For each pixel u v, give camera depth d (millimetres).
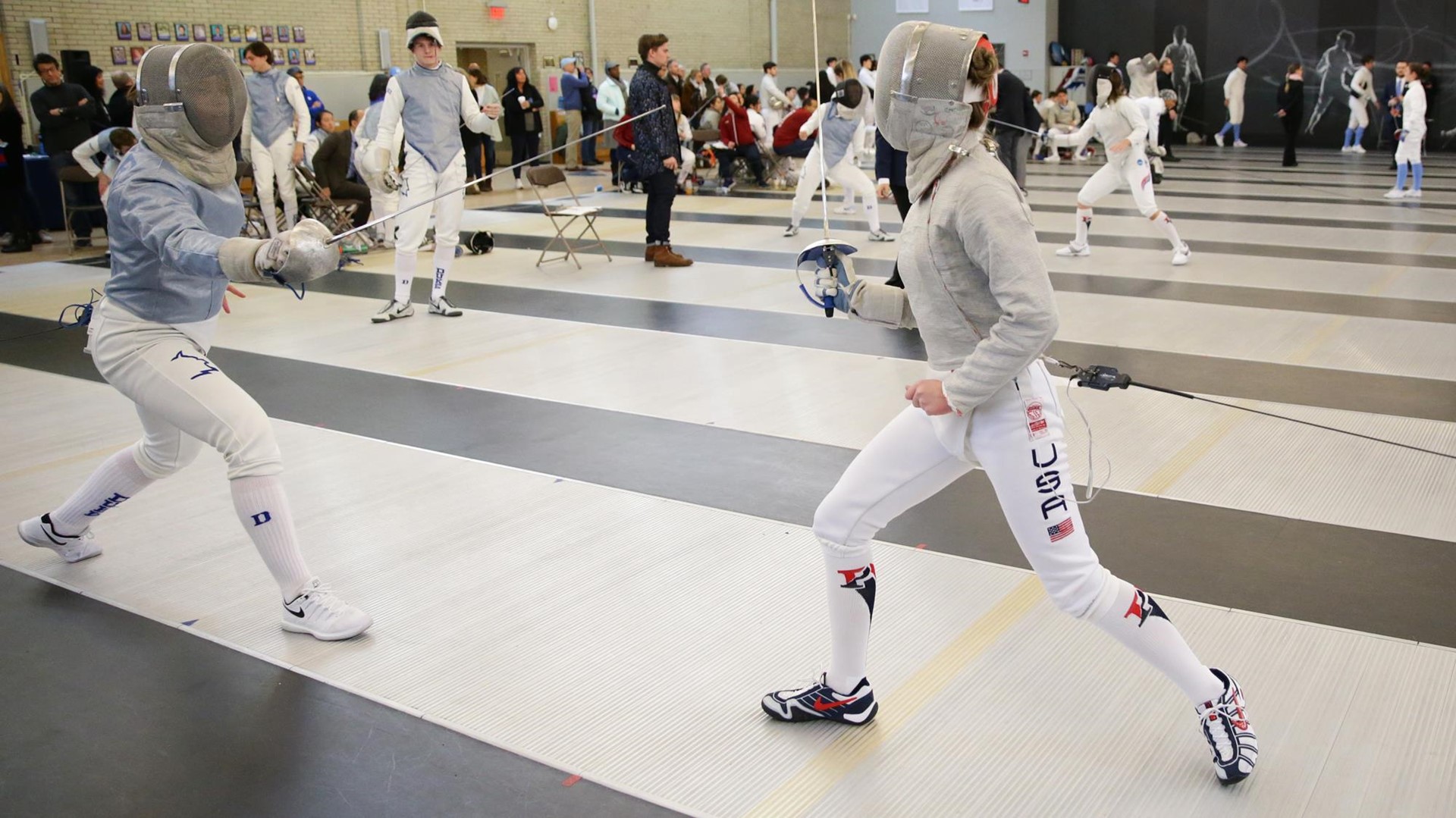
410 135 6754
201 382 2873
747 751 2422
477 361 5844
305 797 2285
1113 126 8109
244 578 3334
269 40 15031
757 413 4820
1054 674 2695
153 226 2645
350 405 5082
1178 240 8141
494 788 2307
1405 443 4262
